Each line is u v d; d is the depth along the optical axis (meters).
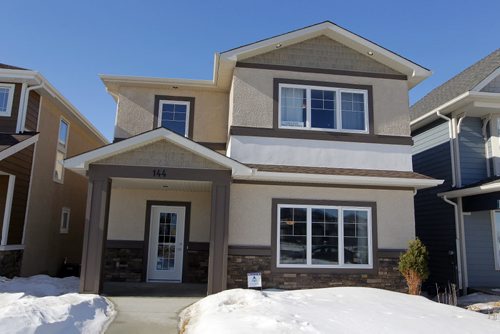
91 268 8.77
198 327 5.96
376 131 10.90
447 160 12.73
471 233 11.99
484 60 14.37
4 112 11.77
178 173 9.22
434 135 13.57
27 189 12.28
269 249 9.84
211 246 9.12
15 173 11.48
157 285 10.80
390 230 10.39
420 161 14.38
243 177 9.77
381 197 10.52
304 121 10.71
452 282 12.04
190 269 11.81
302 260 9.95
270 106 10.64
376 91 11.12
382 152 10.80
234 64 10.65
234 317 6.24
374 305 7.60
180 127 12.10
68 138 15.69
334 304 7.58
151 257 11.86
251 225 9.93
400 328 6.00
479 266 11.81
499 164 11.95
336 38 11.14
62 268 15.04
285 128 10.59
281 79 10.79
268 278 9.74
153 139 9.14
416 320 6.55
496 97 11.45
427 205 13.66
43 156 13.35
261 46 10.60
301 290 9.26
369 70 11.21
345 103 10.99
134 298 8.75
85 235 8.83
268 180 10.09
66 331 5.72
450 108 12.38
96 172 9.07
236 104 10.53
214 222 9.21
